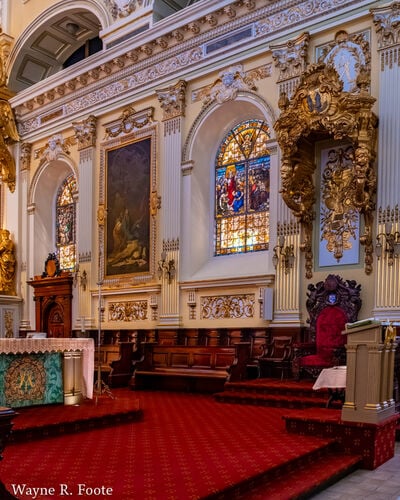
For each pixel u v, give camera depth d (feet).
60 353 27.25
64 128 53.52
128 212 46.96
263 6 38.32
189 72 43.14
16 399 25.05
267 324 37.04
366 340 19.98
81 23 55.62
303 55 36.06
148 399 33.45
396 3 31.99
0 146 57.52
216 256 43.01
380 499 15.92
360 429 19.57
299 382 32.30
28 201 57.36
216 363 36.32
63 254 56.90
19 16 58.34
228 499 14.43
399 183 31.19
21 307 56.80
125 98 47.98
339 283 33.19
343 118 31.01
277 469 16.65
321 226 35.04
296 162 34.30
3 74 57.57
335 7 34.81
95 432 22.36
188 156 42.91
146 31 44.55
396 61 31.91
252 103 39.27
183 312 42.06
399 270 30.66
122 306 46.70
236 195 42.32
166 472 15.72
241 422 24.52
